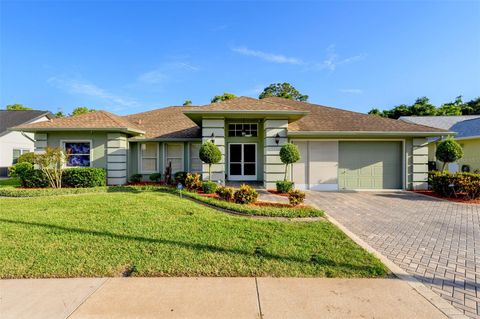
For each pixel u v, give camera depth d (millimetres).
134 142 13984
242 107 11352
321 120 13203
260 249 4254
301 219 6223
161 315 2668
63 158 11578
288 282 3350
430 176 11742
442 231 5715
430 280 3479
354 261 3896
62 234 4867
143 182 13359
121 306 2818
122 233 4938
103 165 12469
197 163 14281
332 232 5168
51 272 3512
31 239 4613
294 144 11609
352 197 10117
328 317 2635
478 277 3586
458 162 16766
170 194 9422
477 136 15305
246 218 6211
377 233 5527
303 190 11984
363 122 12930
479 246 4801
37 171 11438
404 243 4922
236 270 3611
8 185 12492
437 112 34000
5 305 2820
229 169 13273
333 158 12211
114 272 3561
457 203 9023
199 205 7582
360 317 2639
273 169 11609
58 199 8375
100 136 12438
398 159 12352
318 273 3566
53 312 2709
